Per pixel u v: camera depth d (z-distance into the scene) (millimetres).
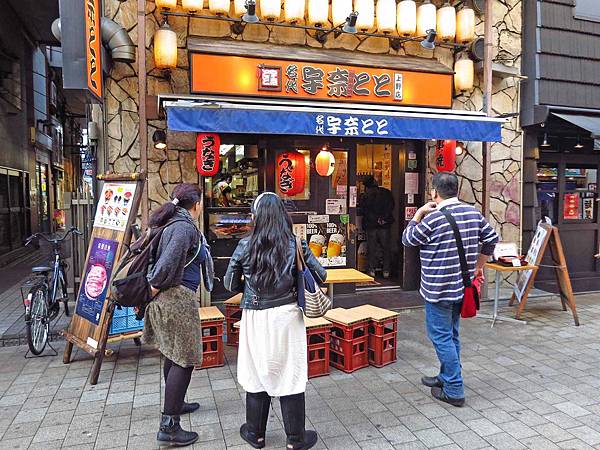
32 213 13531
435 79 6273
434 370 4188
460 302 3498
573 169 7789
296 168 5922
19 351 4715
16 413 3404
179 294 3002
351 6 5879
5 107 10961
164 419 2971
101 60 4949
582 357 4504
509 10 7035
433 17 6238
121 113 5586
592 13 7207
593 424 3254
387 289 6973
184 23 5680
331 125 5035
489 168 6445
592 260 7902
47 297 4867
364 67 5926
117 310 4367
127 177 4344
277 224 2773
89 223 6383
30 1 10742
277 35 6027
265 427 2982
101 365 4262
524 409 3469
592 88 7301
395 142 6906
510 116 6195
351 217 6660
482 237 3564
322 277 2945
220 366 4258
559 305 6402
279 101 5477
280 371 2789
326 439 3061
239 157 6199
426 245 3496
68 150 20250
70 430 3166
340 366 4199
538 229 5926
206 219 6105
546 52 6969
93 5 4594
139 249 3137
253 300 2820
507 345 4832
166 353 2967
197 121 4641
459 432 3146
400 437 3084
